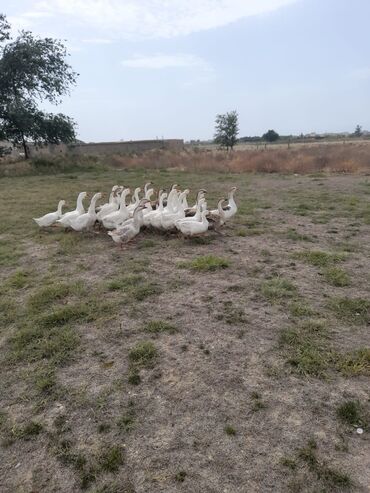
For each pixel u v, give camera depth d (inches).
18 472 118.7
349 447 119.5
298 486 108.3
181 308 210.2
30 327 195.6
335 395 140.6
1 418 139.5
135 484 112.0
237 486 109.4
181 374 157.0
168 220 331.6
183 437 127.0
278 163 824.3
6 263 294.5
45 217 371.9
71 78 1110.4
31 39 1030.4
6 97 1027.3
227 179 719.7
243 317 196.9
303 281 237.8
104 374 159.8
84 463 120.0
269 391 144.8
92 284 247.1
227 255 289.9
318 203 470.6
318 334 177.5
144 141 1636.3
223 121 1581.0
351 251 291.1
